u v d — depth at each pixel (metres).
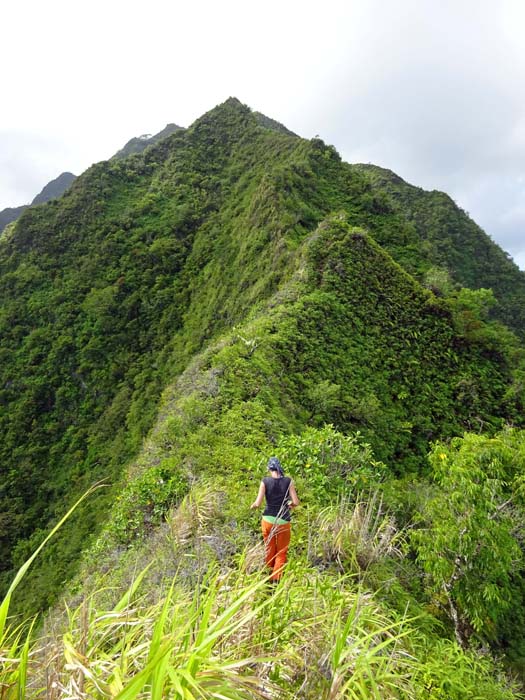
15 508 30.95
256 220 34.00
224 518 6.06
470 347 20.48
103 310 41.56
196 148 61.75
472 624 6.05
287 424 11.26
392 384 17.77
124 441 30.56
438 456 6.43
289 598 2.81
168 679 1.74
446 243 58.56
